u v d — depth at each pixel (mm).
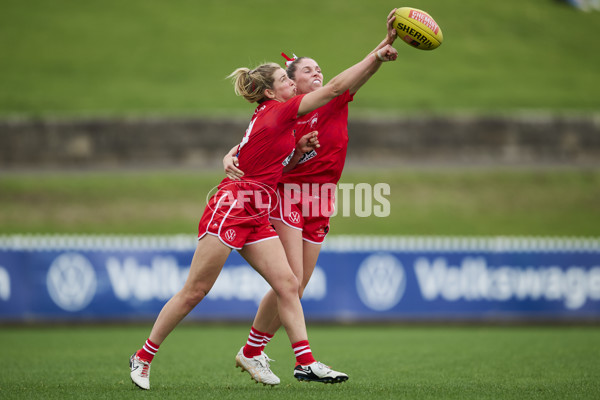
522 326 40406
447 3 120438
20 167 72000
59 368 23141
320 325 40406
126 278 40094
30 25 105812
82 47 99875
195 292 17281
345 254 40594
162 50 99875
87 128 73000
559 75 96375
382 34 106188
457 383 19125
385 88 88625
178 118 73312
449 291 40562
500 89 89938
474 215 60438
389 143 73250
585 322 40531
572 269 40656
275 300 18547
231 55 98312
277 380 18609
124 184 65688
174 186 65375
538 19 117188
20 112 79625
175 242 40250
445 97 86188
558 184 66312
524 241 40875
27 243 39844
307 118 19062
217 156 73125
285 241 18859
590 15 121625
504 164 72062
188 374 21578
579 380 19734
